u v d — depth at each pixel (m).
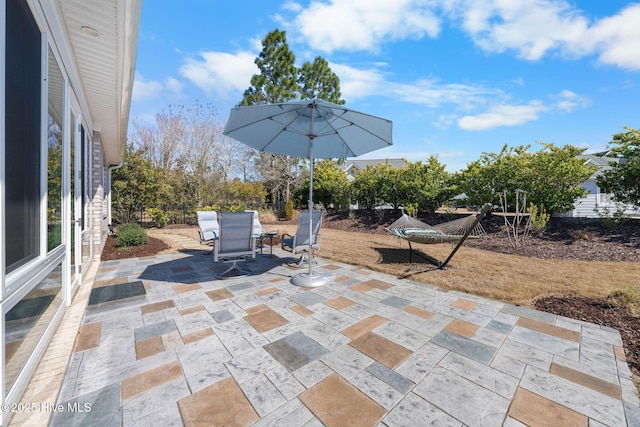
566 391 1.92
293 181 18.34
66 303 3.21
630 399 1.85
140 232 7.39
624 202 7.08
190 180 15.30
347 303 3.50
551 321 3.00
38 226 2.34
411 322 2.97
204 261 5.75
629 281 4.21
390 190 11.89
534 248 6.70
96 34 3.06
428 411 1.73
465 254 6.45
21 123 2.04
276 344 2.51
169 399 1.81
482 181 9.04
